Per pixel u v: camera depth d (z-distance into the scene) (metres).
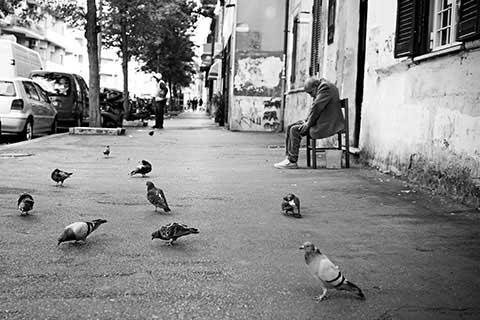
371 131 10.38
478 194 6.64
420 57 8.08
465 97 6.96
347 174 9.63
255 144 16.17
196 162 11.47
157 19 28.03
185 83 57.66
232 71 22.88
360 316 3.66
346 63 12.12
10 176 8.93
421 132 8.20
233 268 4.59
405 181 8.67
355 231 5.81
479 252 5.09
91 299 3.87
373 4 10.32
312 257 3.93
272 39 22.73
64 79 21.25
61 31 68.06
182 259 4.79
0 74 21.23
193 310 3.72
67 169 9.95
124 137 17.88
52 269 4.46
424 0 8.15
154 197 6.49
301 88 18.56
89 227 5.18
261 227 5.95
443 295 4.05
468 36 6.57
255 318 3.61
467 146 6.90
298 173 9.81
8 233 5.48
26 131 16.53
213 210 6.72
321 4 15.13
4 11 23.75
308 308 3.78
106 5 27.09
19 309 3.67
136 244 5.20
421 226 6.01
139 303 3.82
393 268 4.63
